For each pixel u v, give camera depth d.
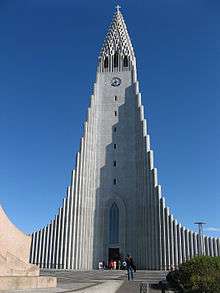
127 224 68.44
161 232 65.00
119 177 71.56
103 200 71.00
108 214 69.88
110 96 78.19
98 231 69.19
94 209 70.56
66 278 39.38
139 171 70.31
